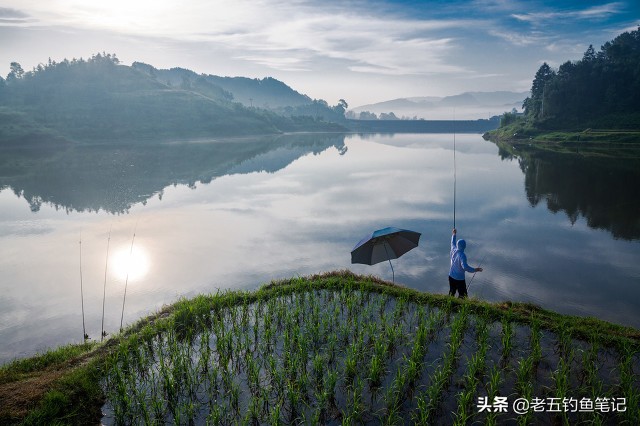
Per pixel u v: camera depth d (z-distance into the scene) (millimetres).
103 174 65688
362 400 8641
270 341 11328
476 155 94625
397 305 13312
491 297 17391
